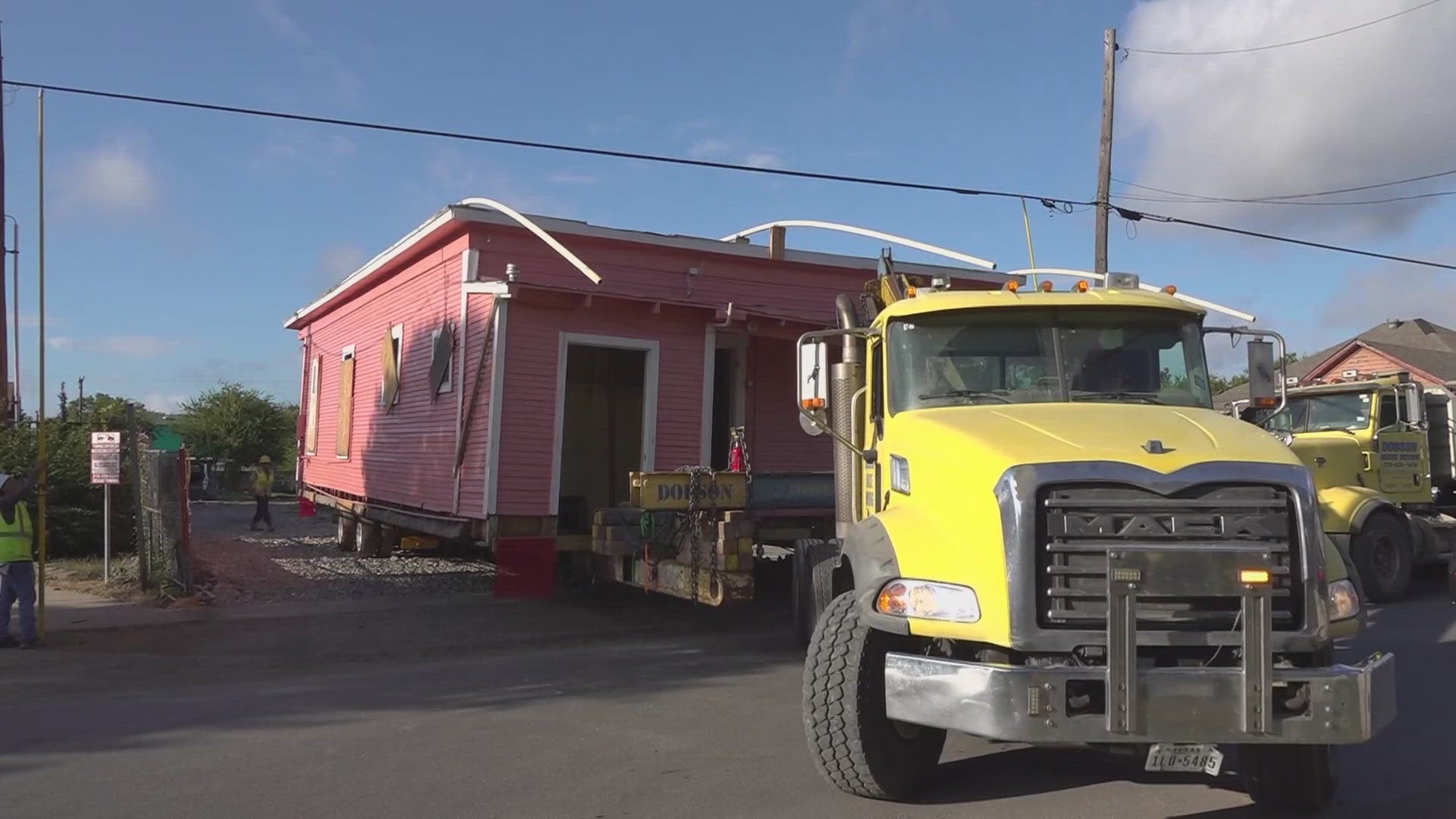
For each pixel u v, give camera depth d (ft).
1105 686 14.17
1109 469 15.07
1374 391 44.24
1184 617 14.43
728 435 49.29
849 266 50.88
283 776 19.26
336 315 65.62
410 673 29.25
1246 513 14.90
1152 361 20.31
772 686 27.14
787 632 35.88
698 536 32.07
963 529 15.81
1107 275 21.97
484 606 40.29
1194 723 13.94
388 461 52.16
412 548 55.01
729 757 20.39
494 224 42.73
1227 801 17.65
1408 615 38.50
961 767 19.66
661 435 43.27
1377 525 41.34
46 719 23.85
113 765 20.01
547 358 41.19
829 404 23.49
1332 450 42.37
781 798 17.83
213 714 24.32
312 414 70.23
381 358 55.06
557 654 31.96
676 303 42.70
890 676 15.56
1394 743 21.26
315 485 68.18
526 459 40.60
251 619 37.24
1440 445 46.93
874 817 16.87
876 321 22.06
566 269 44.65
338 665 30.66
